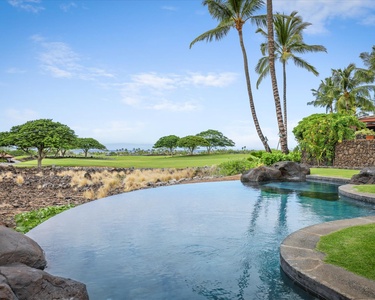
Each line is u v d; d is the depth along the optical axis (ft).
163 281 13.78
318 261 13.28
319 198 35.17
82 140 276.21
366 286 10.84
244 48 82.28
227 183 50.93
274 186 46.70
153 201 34.50
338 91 149.07
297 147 86.02
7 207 35.99
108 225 23.71
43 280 10.88
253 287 13.05
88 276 14.35
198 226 23.32
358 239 16.14
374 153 71.61
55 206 36.27
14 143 130.52
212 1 79.56
